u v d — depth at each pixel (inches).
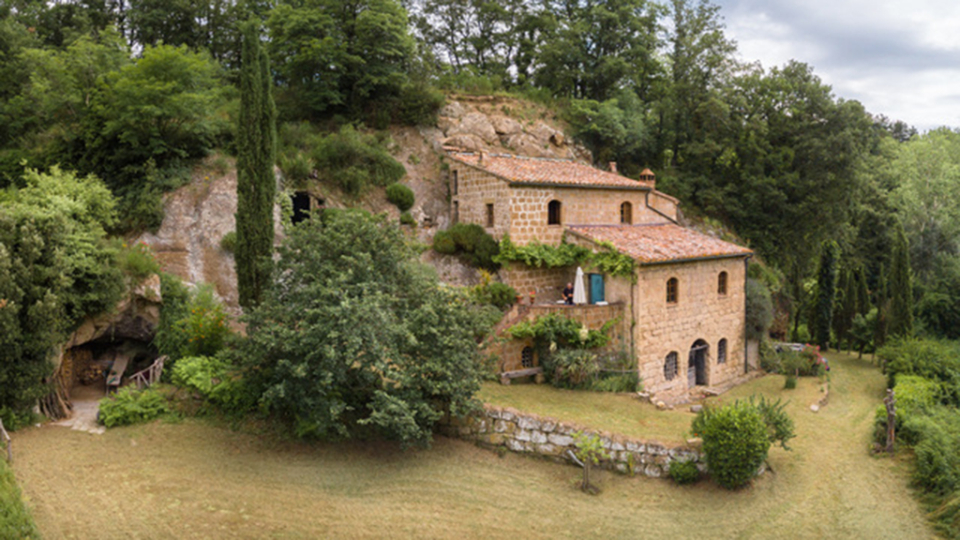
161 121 960.9
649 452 600.1
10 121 1065.5
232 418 615.5
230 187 978.1
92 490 474.0
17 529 374.9
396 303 609.3
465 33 1898.4
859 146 1491.1
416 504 523.8
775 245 1553.9
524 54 1835.6
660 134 1680.6
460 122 1384.1
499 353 815.1
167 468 524.4
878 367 1218.0
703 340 1005.8
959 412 709.3
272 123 745.0
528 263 960.9
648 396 795.4
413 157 1267.2
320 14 1242.0
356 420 633.6
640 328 879.1
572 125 1590.8
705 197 1514.5
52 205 650.8
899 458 663.1
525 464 615.2
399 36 1300.4
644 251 909.2
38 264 569.0
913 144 2118.6
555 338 839.7
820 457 673.0
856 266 1694.1
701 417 620.4
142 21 1460.4
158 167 968.3
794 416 823.7
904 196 1844.2
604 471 609.3
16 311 524.1
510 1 1847.9
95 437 562.6
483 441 646.5
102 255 648.4
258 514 475.5
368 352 528.4
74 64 974.4
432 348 588.1
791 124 1502.2
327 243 609.0
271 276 655.1
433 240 1076.5
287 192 1009.5
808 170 1497.3
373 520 491.2
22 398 544.7
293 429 608.7
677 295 948.6
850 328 1398.9
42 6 1446.9
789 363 1076.5
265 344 547.2
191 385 629.0
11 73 1107.3
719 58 1539.1
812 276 1652.3
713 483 585.6
